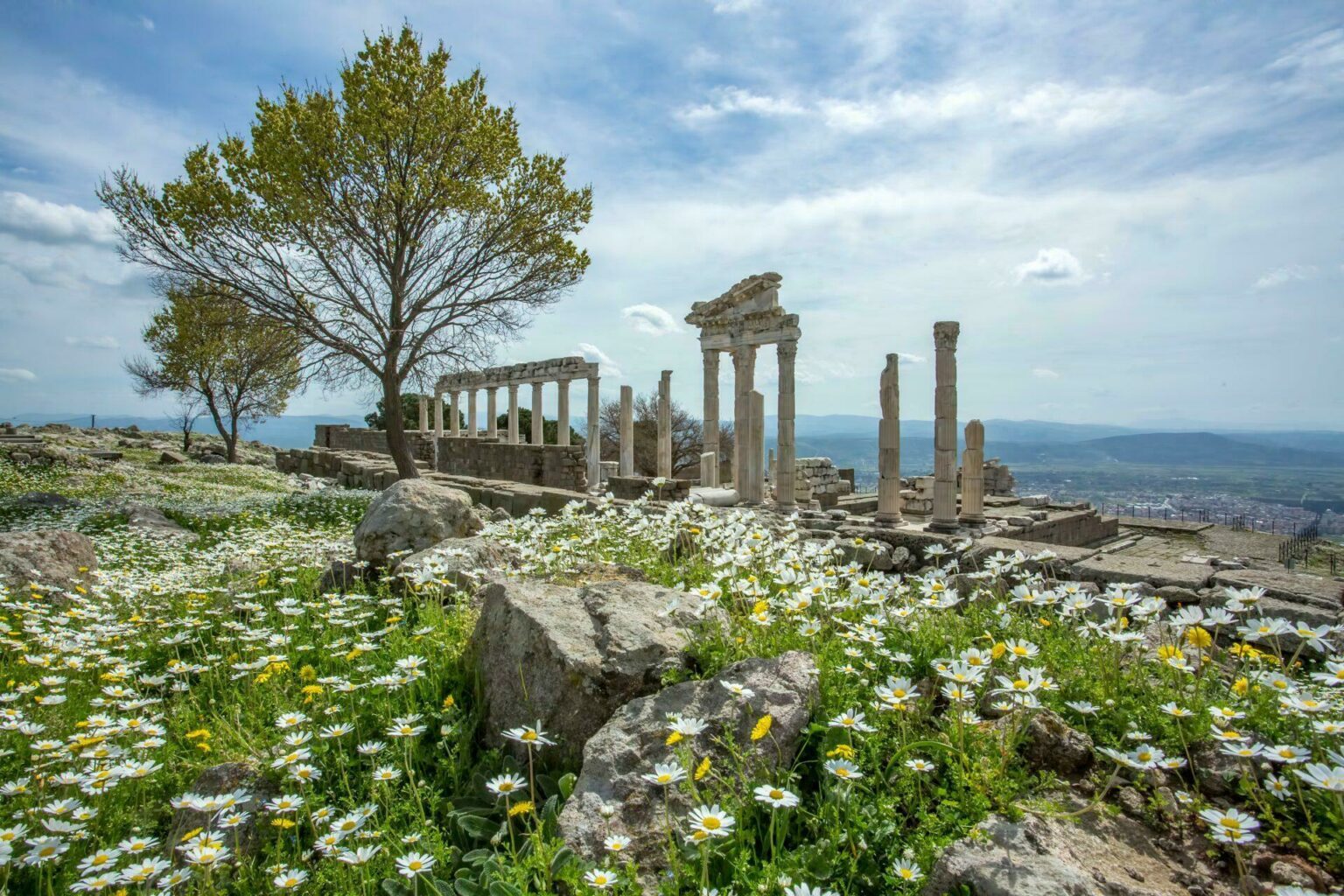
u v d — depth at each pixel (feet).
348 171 63.16
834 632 13.82
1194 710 10.39
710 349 81.00
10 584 24.61
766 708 10.86
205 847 9.29
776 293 73.87
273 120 61.46
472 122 65.46
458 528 26.66
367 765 12.85
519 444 93.91
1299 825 8.94
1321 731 9.11
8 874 9.78
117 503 50.39
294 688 15.93
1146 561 29.01
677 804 9.96
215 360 117.80
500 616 14.43
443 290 70.69
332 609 19.48
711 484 71.77
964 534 43.60
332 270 66.39
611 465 100.68
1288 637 19.95
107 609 23.00
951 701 11.46
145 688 17.28
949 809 9.24
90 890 9.42
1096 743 10.67
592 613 13.99
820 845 8.92
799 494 84.28
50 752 12.72
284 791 11.48
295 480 89.92
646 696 11.94
